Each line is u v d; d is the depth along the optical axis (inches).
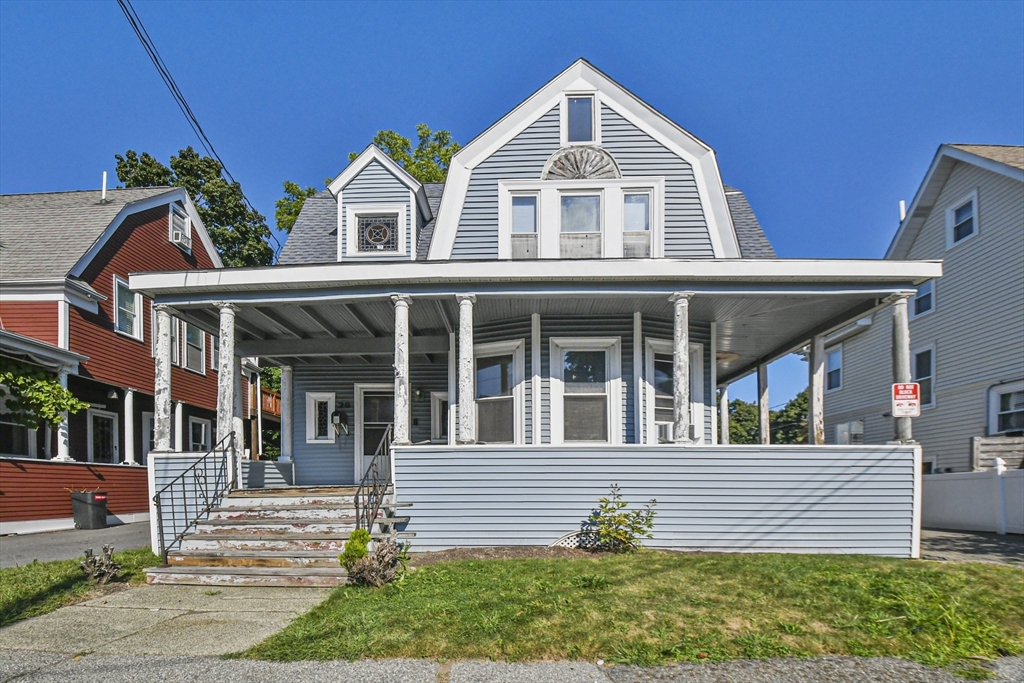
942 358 667.4
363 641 199.8
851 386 821.2
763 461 345.7
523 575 270.5
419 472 348.2
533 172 446.3
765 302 390.0
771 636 205.5
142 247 717.3
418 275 357.7
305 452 551.2
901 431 357.1
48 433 580.7
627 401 413.7
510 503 346.9
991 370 599.5
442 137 1161.4
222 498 352.2
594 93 451.2
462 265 357.4
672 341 429.7
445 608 225.8
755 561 297.4
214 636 210.8
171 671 181.2
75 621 229.3
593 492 346.6
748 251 462.0
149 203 730.8
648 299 381.1
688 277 360.2
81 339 600.4
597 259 358.9
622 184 440.1
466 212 444.8
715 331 458.9
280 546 306.5
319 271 361.1
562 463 347.9
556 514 346.3
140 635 212.7
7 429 550.9
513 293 365.4
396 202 491.2
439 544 345.4
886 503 343.0
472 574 275.0
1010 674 185.0
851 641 203.0
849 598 237.6
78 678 176.4
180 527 356.2
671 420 425.1
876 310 387.9
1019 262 571.8
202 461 365.1
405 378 360.2
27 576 296.4
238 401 457.7
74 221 666.8
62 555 379.2
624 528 337.7
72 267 590.6
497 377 434.9
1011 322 577.6
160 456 362.6
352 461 550.0
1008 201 585.3
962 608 228.8
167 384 375.9
